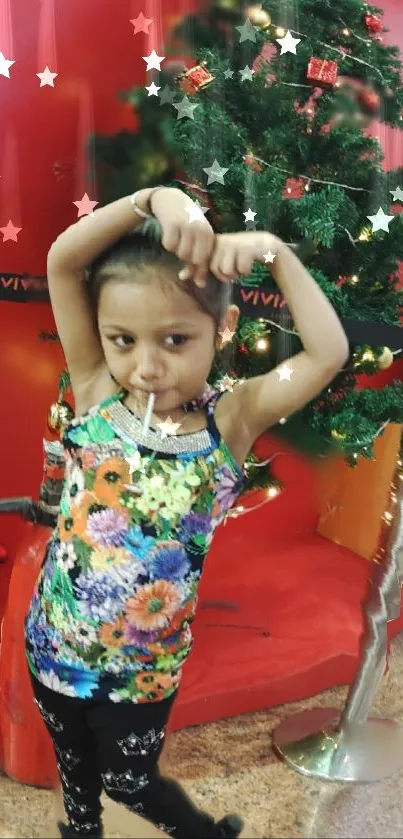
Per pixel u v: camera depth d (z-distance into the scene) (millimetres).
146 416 748
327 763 1137
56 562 787
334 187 1058
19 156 975
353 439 1105
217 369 877
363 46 1123
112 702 782
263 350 934
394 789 1104
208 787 1093
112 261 717
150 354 725
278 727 1249
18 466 1232
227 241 695
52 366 1142
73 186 950
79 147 961
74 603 765
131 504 748
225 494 791
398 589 1128
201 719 1242
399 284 1216
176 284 703
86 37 1007
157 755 829
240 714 1280
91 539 755
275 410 783
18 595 1027
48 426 934
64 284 748
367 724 1223
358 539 1665
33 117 985
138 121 982
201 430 773
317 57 1077
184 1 1019
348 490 1617
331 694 1369
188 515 757
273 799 1073
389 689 1361
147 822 866
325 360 745
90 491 760
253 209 957
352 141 1070
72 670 780
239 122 1045
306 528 1754
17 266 999
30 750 1039
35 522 1008
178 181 949
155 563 752
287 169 1070
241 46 1025
